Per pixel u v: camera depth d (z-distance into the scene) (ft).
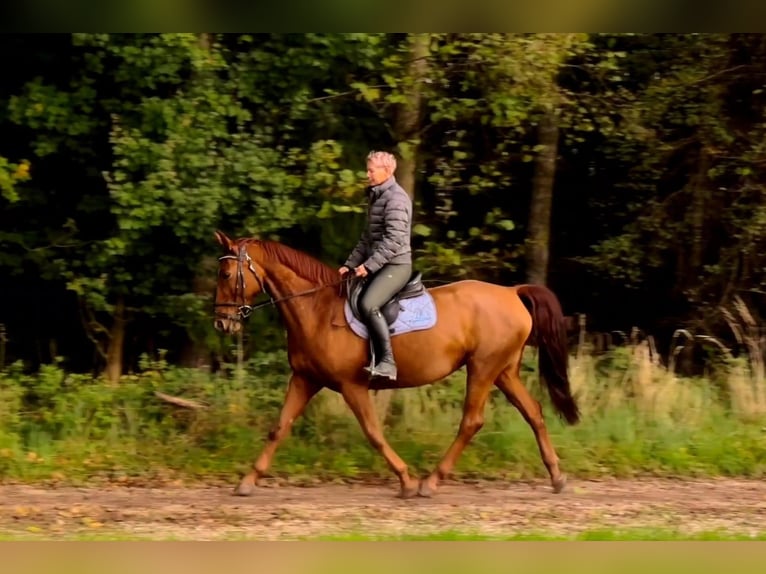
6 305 49.62
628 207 48.70
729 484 33.71
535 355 41.04
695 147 47.01
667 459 35.35
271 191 39.91
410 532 26.76
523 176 50.01
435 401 37.93
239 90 40.75
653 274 50.90
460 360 31.09
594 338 47.16
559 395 31.65
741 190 45.91
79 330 49.44
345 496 31.50
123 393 38.99
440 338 30.50
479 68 40.32
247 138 40.16
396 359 30.35
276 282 30.63
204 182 39.32
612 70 44.01
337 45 39.99
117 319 45.65
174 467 34.94
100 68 40.86
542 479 34.09
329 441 36.19
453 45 39.22
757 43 44.70
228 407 37.99
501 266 46.52
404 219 29.63
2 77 43.50
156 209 39.17
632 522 28.14
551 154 46.60
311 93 42.60
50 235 45.11
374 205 29.99
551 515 28.94
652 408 38.40
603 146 47.44
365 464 34.78
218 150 40.50
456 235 45.06
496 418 36.91
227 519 28.32
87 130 41.93
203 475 34.27
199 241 42.65
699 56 44.60
